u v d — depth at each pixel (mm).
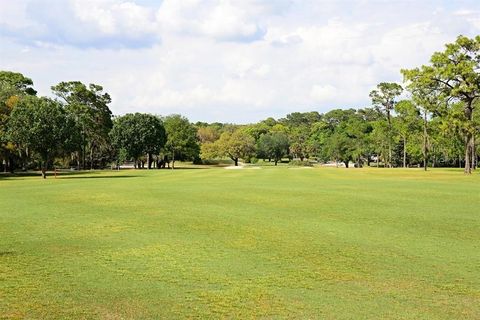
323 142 171250
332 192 37938
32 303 10875
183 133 132625
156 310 10391
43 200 33156
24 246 17281
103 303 10852
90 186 47281
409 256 15375
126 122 121000
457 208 27219
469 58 65375
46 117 67375
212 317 9984
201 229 20656
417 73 67250
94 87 122438
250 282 12508
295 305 10672
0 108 80000
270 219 23453
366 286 12109
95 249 16688
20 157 88938
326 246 16984
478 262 14539
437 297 11203
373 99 119250
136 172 88375
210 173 77188
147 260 15000
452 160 129375
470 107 67688
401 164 137500
